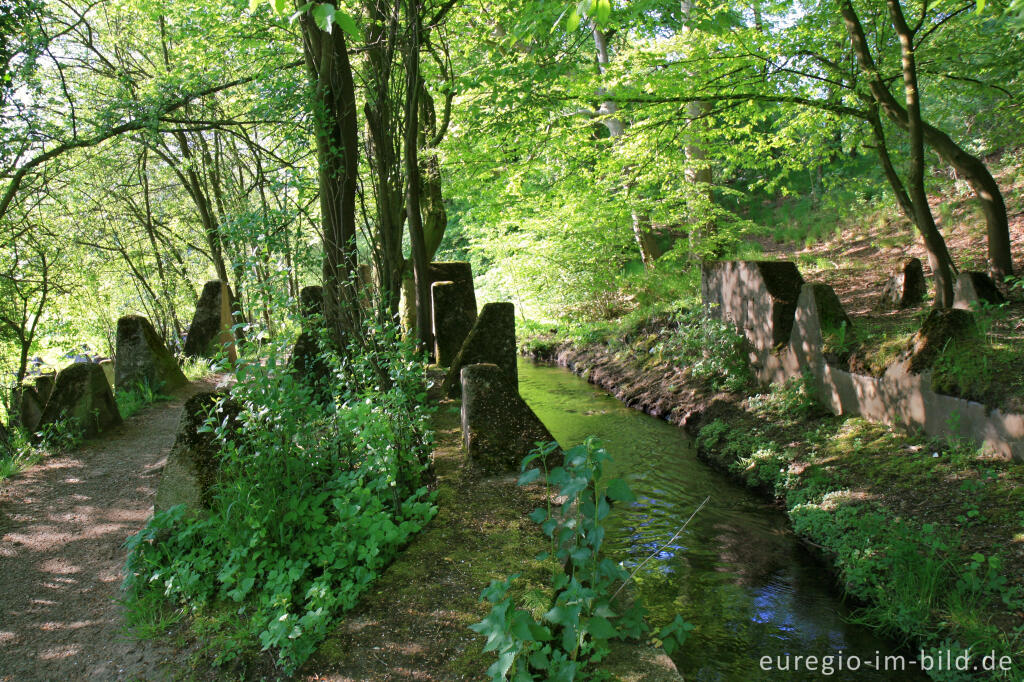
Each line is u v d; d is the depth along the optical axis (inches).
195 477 156.6
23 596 150.3
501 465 200.4
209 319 454.9
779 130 399.5
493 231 674.8
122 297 539.2
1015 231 418.0
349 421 171.3
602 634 102.4
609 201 540.7
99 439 281.3
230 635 127.3
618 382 427.5
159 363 370.9
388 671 114.4
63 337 438.6
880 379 245.6
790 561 192.7
